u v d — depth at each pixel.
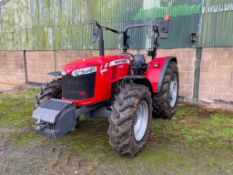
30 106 4.76
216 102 4.45
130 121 2.37
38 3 6.53
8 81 7.80
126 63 3.03
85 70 2.48
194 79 4.62
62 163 2.49
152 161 2.48
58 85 3.00
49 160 2.56
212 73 4.41
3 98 5.52
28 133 3.32
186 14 4.48
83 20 5.89
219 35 4.21
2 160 2.59
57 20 6.32
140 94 2.55
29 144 2.96
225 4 4.06
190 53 4.58
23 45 7.12
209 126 3.42
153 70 3.41
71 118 2.42
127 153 2.46
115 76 2.82
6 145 2.95
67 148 2.83
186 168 2.34
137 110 2.51
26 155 2.69
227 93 4.31
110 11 5.44
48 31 6.55
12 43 7.35
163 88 3.48
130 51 5.32
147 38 5.03
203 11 4.29
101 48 2.86
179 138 3.02
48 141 3.04
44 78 6.95
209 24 4.28
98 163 2.47
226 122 3.58
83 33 5.96
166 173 2.26
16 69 7.50
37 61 6.98
